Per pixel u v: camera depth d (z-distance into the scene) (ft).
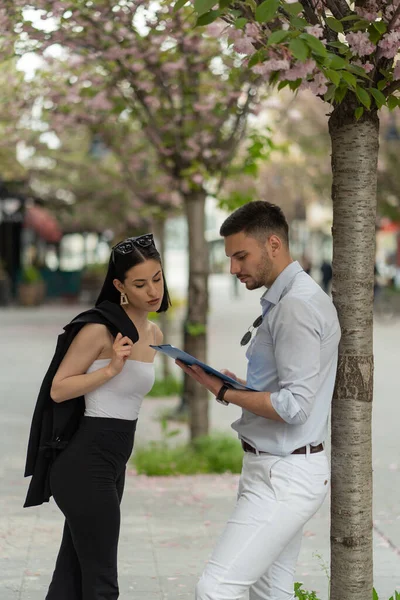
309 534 25.32
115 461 14.71
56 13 25.43
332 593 14.94
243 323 106.22
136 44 31.30
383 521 26.66
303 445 13.41
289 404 12.89
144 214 52.65
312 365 13.00
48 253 167.84
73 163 65.41
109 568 14.76
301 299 13.08
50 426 14.66
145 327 15.07
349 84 13.61
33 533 24.90
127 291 14.57
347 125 14.42
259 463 13.55
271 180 126.62
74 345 14.44
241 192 35.65
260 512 13.38
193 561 22.53
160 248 59.21
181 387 51.62
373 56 14.28
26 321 108.99
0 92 38.01
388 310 117.70
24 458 34.96
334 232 14.66
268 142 33.65
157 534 24.99
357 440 14.57
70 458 14.55
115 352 14.17
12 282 142.20
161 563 22.34
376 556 23.30
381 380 59.06
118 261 14.49
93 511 14.53
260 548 13.32
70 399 14.60
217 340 84.12
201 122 34.09
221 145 34.63
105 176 65.87
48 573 21.45
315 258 229.45
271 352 13.53
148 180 50.65
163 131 34.63
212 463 33.24
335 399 14.65
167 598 19.79
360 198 14.43
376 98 13.96
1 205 126.82
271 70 13.15
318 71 13.37
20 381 58.44
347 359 14.49
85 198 81.51
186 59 32.78
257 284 13.70
